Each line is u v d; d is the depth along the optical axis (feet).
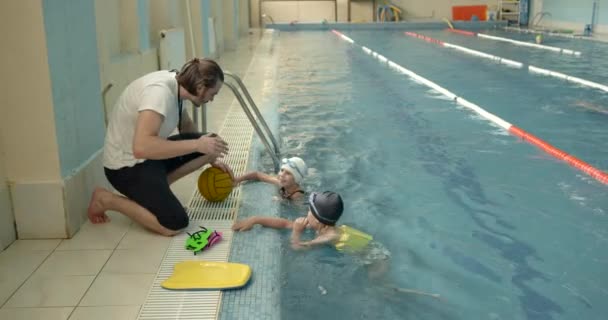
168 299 7.92
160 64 19.79
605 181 12.95
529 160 14.62
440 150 15.53
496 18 65.57
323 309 7.73
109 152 10.03
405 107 21.29
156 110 9.43
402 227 10.50
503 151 15.44
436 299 8.02
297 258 9.21
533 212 11.19
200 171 13.61
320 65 34.19
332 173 13.56
